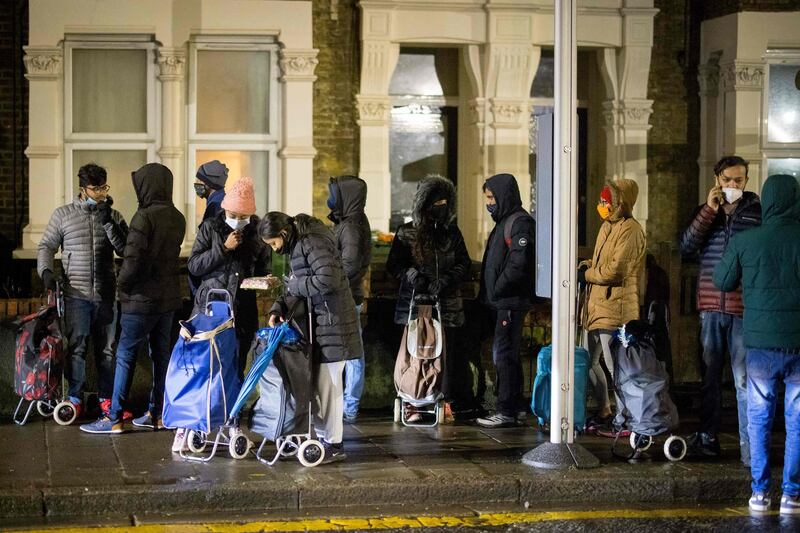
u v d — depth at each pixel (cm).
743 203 961
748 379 877
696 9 1591
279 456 951
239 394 902
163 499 834
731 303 950
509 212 1095
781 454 991
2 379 1106
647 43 1548
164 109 1457
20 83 1489
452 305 1112
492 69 1518
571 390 935
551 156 941
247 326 1058
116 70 1461
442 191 1096
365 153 1517
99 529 788
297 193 1475
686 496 902
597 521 828
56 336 1048
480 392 1168
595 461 929
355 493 862
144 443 995
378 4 1495
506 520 829
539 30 1530
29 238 1434
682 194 1598
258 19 1459
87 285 1073
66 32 1432
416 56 1586
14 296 1455
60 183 1451
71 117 1455
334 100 1521
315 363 926
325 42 1515
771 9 1518
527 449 991
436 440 1027
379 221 1521
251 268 1056
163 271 1035
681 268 1248
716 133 1576
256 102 1486
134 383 1133
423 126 1591
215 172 1077
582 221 1628
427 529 802
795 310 853
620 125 1564
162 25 1443
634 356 959
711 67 1578
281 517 828
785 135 1550
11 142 1492
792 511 859
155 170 1043
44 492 822
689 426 1101
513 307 1082
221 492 844
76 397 1081
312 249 913
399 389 1086
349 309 930
